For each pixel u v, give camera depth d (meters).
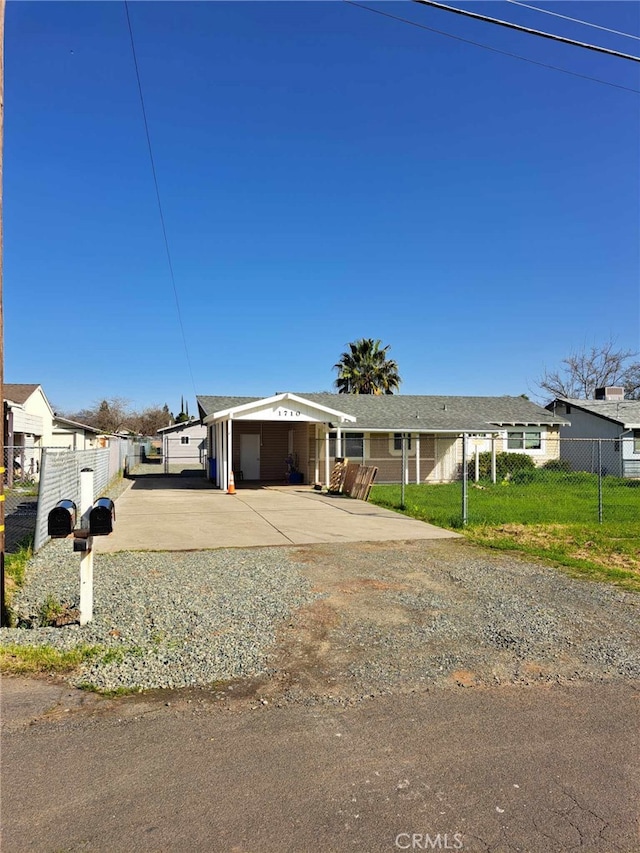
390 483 22.42
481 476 24.06
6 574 6.84
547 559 8.25
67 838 2.47
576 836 2.52
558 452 26.22
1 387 5.43
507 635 5.08
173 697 3.85
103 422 61.28
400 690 3.99
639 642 4.96
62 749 3.19
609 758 3.15
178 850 2.41
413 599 6.18
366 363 43.25
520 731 3.43
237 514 13.03
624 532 10.48
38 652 4.45
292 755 3.14
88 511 5.25
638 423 26.28
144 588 6.41
